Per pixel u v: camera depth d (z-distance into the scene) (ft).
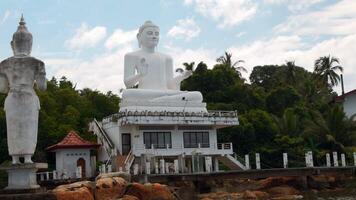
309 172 153.89
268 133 226.79
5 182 151.53
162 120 181.06
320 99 314.35
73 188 83.82
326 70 339.57
